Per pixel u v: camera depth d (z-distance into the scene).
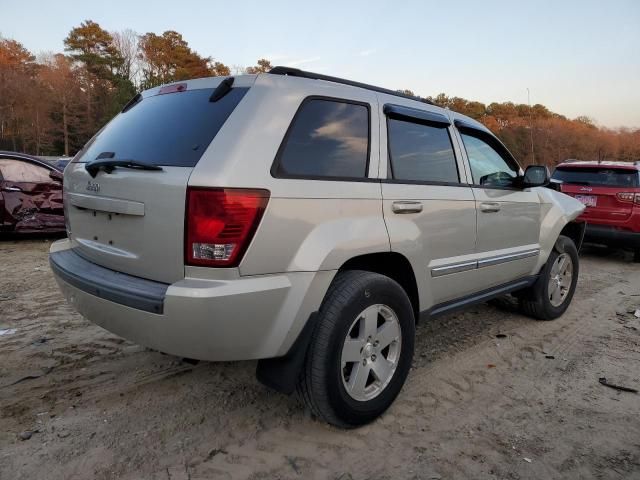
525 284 4.50
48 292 5.34
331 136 2.74
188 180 2.26
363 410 2.80
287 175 2.45
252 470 2.49
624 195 7.76
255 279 2.32
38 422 2.81
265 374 2.59
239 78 2.64
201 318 2.22
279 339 2.44
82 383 3.28
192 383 3.33
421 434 2.85
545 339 4.38
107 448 2.60
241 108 2.46
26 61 65.19
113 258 2.66
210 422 2.88
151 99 3.10
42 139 55.38
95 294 2.58
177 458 2.55
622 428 2.95
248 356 2.40
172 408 3.01
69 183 3.13
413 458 2.62
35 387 3.21
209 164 2.28
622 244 7.87
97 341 3.97
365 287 2.70
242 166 2.29
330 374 2.59
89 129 57.38
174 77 64.06
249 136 2.37
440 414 3.06
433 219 3.23
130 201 2.48
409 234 3.02
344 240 2.61
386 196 2.91
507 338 4.38
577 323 4.86
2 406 2.96
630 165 7.98
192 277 2.29
